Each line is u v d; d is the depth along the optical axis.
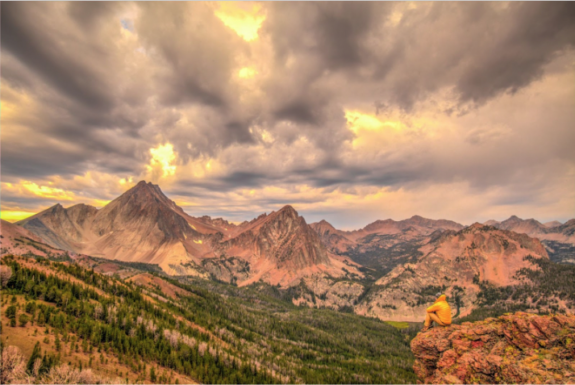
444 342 60.91
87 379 85.00
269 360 192.00
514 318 56.81
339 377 192.12
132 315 155.88
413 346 64.75
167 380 111.62
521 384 47.44
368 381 193.25
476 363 53.66
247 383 140.88
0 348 82.56
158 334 146.75
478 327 60.12
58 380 78.56
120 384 92.81
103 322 134.00
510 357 52.31
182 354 139.62
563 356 49.22
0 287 130.50
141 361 117.38
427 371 61.78
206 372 133.00
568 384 44.72
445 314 64.44
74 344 104.00
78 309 133.50
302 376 181.62
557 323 52.88
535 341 52.50
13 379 75.12
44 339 97.38
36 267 172.62
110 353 112.12
